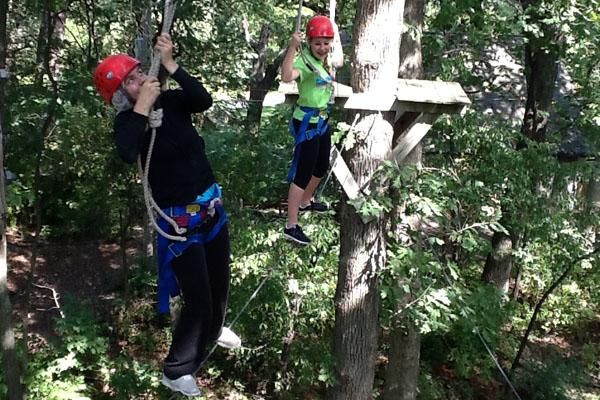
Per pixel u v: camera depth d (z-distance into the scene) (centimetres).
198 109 285
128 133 258
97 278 1403
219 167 922
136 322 1220
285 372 1013
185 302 288
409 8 786
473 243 696
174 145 274
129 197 1242
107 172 1256
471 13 880
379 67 569
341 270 708
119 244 1580
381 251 688
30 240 1566
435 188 668
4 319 554
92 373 1005
